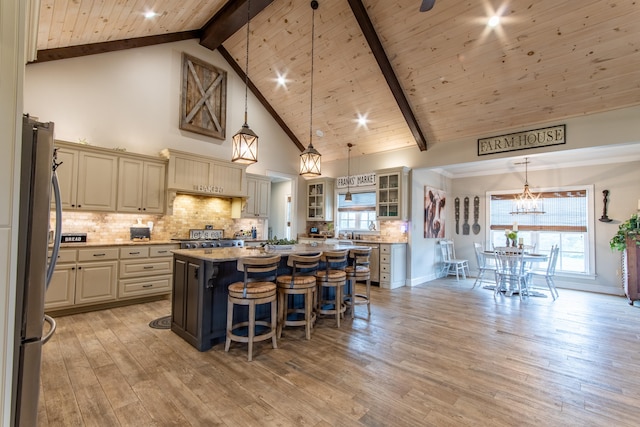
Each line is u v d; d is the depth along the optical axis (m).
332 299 4.29
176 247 4.70
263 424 1.85
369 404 2.07
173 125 5.27
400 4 3.95
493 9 3.59
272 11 4.71
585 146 4.22
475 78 4.38
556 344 3.16
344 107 5.87
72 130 4.23
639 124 3.88
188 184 5.09
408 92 5.01
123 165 4.45
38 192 1.32
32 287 1.31
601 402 2.14
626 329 3.66
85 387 2.21
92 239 4.39
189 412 1.95
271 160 6.84
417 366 2.63
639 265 4.85
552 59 3.80
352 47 4.76
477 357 2.83
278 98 6.39
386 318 3.97
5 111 1.01
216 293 3.00
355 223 7.09
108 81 4.57
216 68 5.83
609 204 5.83
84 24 3.63
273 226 8.43
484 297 5.21
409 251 6.16
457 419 1.93
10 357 1.04
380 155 6.62
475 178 7.47
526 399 2.17
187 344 3.01
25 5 1.06
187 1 4.10
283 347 2.99
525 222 6.75
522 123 4.73
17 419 1.28
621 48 3.45
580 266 6.12
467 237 7.55
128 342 3.03
